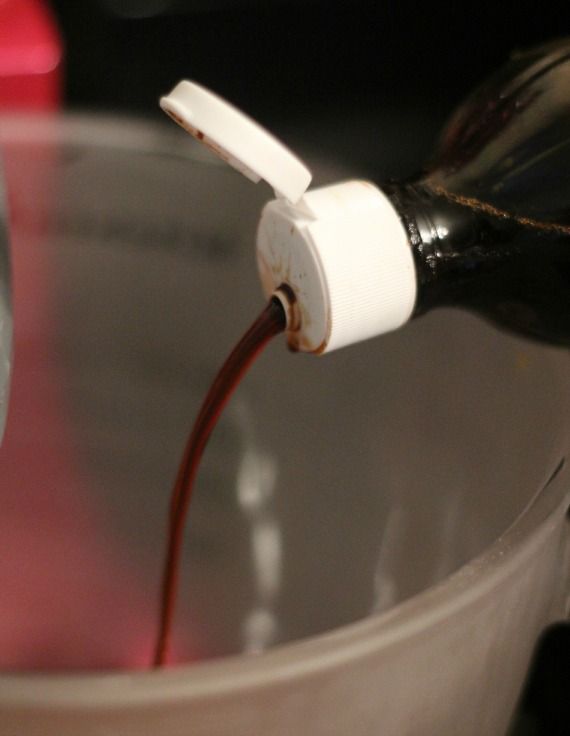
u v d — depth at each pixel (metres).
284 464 0.56
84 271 0.57
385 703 0.43
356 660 0.41
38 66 0.57
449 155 0.47
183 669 0.41
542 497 0.44
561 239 0.46
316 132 0.63
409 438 0.53
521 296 0.47
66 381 0.58
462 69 0.63
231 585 0.57
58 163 0.56
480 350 0.50
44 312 0.57
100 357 0.58
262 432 0.56
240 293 0.56
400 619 0.42
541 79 0.47
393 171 0.62
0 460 0.57
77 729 0.41
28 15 0.57
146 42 0.62
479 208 0.46
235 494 0.57
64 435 0.58
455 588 0.42
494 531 0.49
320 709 0.42
